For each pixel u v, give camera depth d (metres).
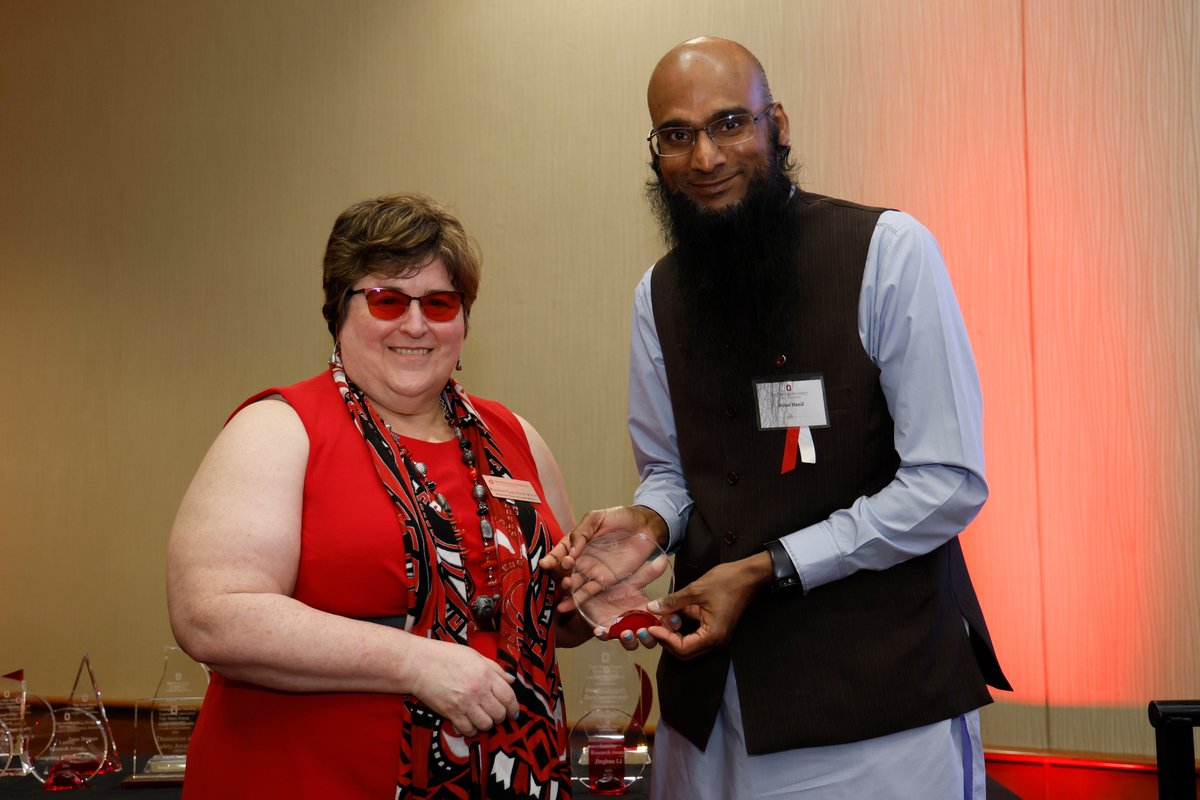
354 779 1.54
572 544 1.80
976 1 4.05
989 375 4.00
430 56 4.80
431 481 1.70
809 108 4.23
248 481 1.56
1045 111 3.96
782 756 1.81
